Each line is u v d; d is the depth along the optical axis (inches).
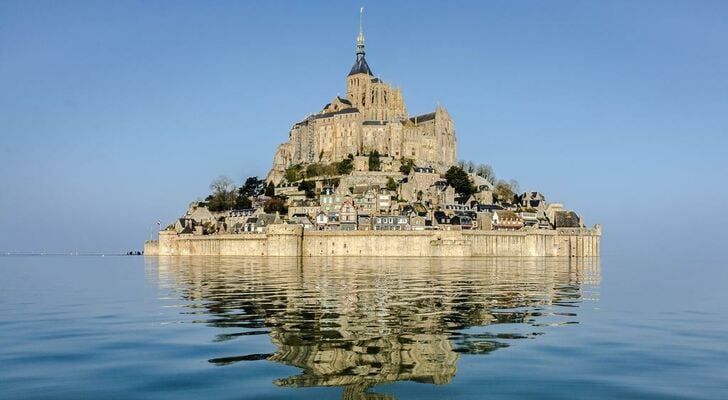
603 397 1740.9
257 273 6958.7
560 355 2230.6
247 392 1785.2
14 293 4793.3
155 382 1894.7
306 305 3614.7
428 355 2213.3
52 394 1790.1
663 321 3152.1
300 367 2049.7
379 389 1811.0
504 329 2753.4
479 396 1743.4
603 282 5979.3
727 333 2755.9
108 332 2731.3
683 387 1836.9
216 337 2571.4
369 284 5201.8
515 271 7568.9
